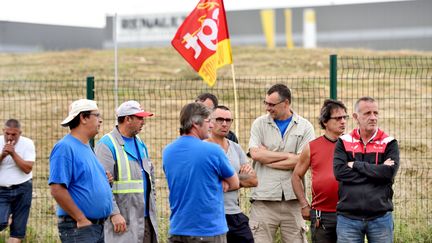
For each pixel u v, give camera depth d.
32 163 19.34
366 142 14.41
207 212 13.04
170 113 31.48
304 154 15.40
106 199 13.66
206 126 13.32
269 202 16.12
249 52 60.59
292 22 77.62
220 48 18.27
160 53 61.19
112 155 14.98
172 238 13.32
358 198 14.17
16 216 19.28
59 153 13.27
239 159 15.25
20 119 34.53
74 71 51.03
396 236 19.17
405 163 26.23
